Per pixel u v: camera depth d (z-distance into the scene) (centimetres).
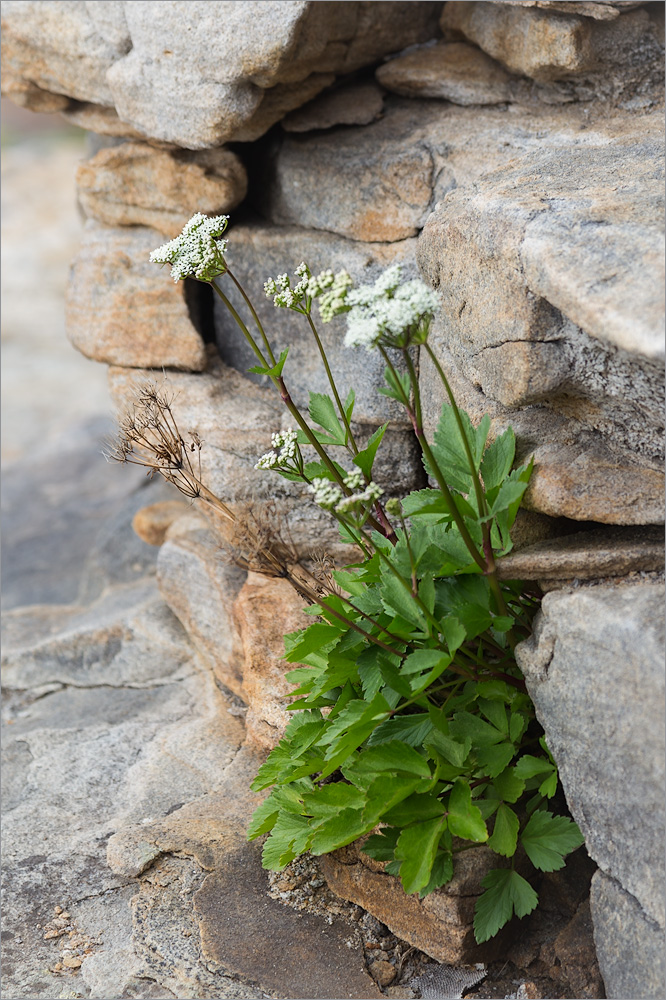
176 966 215
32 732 307
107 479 538
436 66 283
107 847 249
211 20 255
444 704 209
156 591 370
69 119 319
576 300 173
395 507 188
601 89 263
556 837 199
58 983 216
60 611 388
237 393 298
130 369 314
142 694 324
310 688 229
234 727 295
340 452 274
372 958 213
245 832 247
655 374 180
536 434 208
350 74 301
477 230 203
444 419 204
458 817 194
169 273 298
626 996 185
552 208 196
